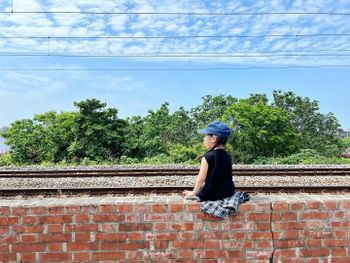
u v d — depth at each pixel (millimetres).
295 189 9109
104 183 10719
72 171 12523
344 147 28625
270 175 11695
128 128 22094
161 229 3295
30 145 21547
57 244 3246
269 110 22016
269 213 3326
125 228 3279
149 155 21188
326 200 3359
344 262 3338
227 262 3303
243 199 3377
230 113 22016
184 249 3297
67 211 3258
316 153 20188
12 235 3232
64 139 21578
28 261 3232
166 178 11117
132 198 3518
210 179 3326
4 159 21000
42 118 22703
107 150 20812
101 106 21500
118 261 3270
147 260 3283
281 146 21906
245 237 3314
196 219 3305
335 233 3336
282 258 3316
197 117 25531
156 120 24625
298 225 3336
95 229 3266
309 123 26938
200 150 20297
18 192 9070
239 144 21688
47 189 9109
